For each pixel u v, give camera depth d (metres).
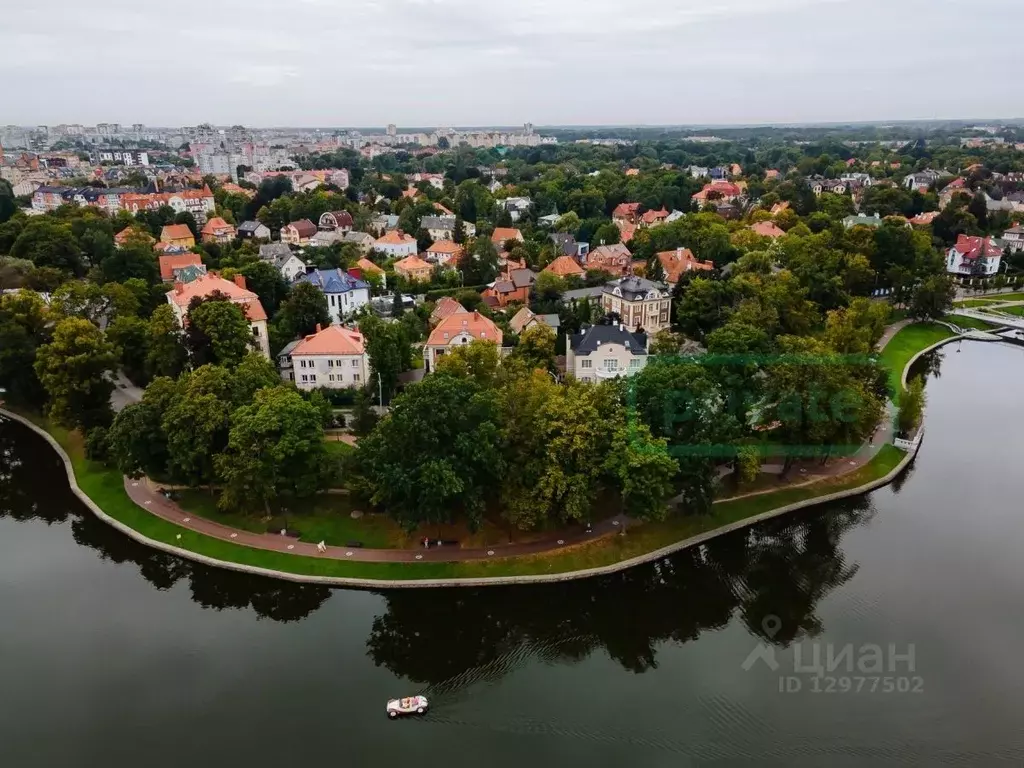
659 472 78.62
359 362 118.31
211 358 117.06
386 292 184.38
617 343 121.81
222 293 124.69
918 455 110.00
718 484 93.44
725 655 69.06
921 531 89.12
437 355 127.19
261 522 86.12
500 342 129.00
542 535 83.75
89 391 105.50
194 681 64.94
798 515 92.38
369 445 82.69
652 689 64.25
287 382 105.88
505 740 57.72
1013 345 165.25
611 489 90.44
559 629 74.00
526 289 183.25
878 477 99.69
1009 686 63.53
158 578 82.38
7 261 159.00
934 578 79.81
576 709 61.44
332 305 158.62
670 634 73.00
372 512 87.12
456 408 78.69
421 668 67.25
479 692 63.75
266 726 59.28
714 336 102.62
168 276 171.62
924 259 186.12
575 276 187.38
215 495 92.12
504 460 79.12
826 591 78.06
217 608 77.19
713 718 60.34
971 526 90.19
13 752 56.62
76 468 102.06
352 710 61.28
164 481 93.69
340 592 76.75
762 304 138.88
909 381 137.12
